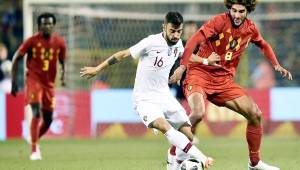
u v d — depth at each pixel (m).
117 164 35.66
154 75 27.44
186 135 27.62
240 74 64.12
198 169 26.00
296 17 65.50
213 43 29.33
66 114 57.00
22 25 71.31
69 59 59.97
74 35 60.53
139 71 27.62
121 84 62.94
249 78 66.56
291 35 67.44
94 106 57.28
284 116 58.06
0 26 70.62
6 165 35.69
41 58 41.75
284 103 58.06
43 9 58.31
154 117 26.73
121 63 62.78
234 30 29.19
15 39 70.56
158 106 27.34
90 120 57.22
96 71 27.23
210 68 29.66
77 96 57.16
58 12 59.38
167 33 26.97
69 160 38.31
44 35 41.59
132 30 63.56
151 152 43.69
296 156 40.38
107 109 57.28
